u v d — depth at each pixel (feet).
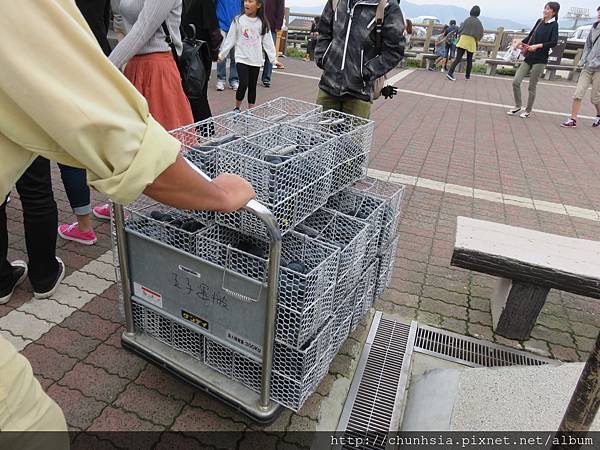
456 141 22.89
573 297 10.80
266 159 6.03
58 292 9.14
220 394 6.28
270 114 9.28
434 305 10.02
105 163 3.24
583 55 27.20
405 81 43.06
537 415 6.61
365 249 7.25
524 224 14.34
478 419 6.69
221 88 28.19
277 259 5.11
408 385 7.89
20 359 3.50
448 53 54.95
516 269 8.45
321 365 6.43
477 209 15.06
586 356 8.92
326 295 5.98
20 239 10.79
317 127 8.04
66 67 2.99
